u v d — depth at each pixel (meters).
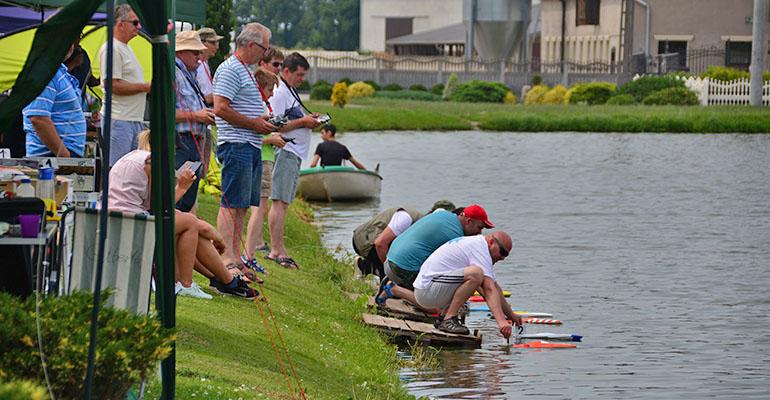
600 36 164.88
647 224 51.31
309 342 24.69
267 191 34.25
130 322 14.60
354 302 31.83
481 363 26.84
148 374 14.93
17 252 16.31
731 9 158.25
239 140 27.64
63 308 14.66
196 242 24.94
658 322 31.38
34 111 22.86
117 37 25.41
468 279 29.02
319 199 60.09
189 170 23.12
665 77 142.25
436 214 31.16
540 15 198.38
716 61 159.00
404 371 26.03
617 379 25.48
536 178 71.50
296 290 30.47
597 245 45.16
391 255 31.22
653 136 107.88
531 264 40.66
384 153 89.19
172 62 18.20
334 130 61.34
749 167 78.44
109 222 16.44
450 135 109.25
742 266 40.66
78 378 13.97
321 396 20.55
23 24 31.23
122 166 22.41
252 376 20.22
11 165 21.67
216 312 24.06
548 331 30.30
